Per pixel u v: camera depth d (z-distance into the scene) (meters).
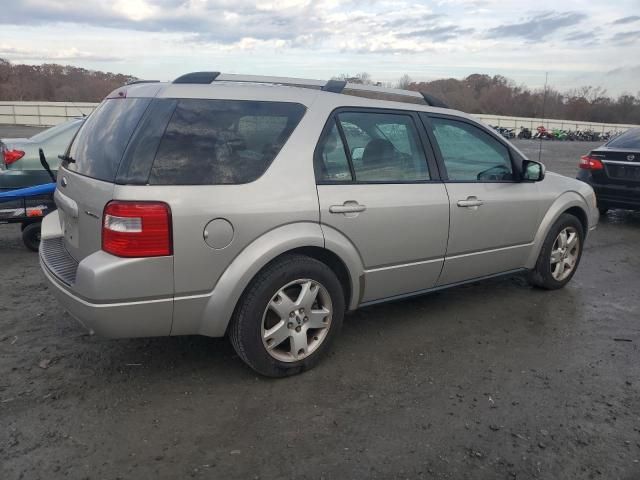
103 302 2.84
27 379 3.37
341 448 2.77
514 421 3.06
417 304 4.88
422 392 3.35
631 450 2.82
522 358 3.86
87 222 3.06
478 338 4.18
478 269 4.52
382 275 3.83
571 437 2.92
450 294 5.18
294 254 3.38
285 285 3.30
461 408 3.18
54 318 4.33
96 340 3.94
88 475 2.52
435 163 4.11
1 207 6.07
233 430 2.89
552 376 3.60
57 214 4.16
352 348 3.94
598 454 2.78
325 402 3.20
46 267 3.35
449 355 3.87
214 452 2.71
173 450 2.71
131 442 2.77
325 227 3.42
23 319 4.30
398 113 3.97
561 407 3.22
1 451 2.66
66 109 43.69
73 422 2.92
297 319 3.41
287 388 3.35
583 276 5.95
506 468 2.65
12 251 6.41
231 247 3.07
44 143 6.83
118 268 2.82
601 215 9.82
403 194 3.81
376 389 3.37
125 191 2.83
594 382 3.54
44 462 2.59
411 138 4.01
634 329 4.45
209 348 3.85
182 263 2.95
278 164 3.26
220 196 3.03
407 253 3.90
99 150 3.21
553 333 4.32
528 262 4.98
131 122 3.08
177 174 2.95
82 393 3.22
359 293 3.74
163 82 3.31
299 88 3.54
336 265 3.63
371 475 2.57
